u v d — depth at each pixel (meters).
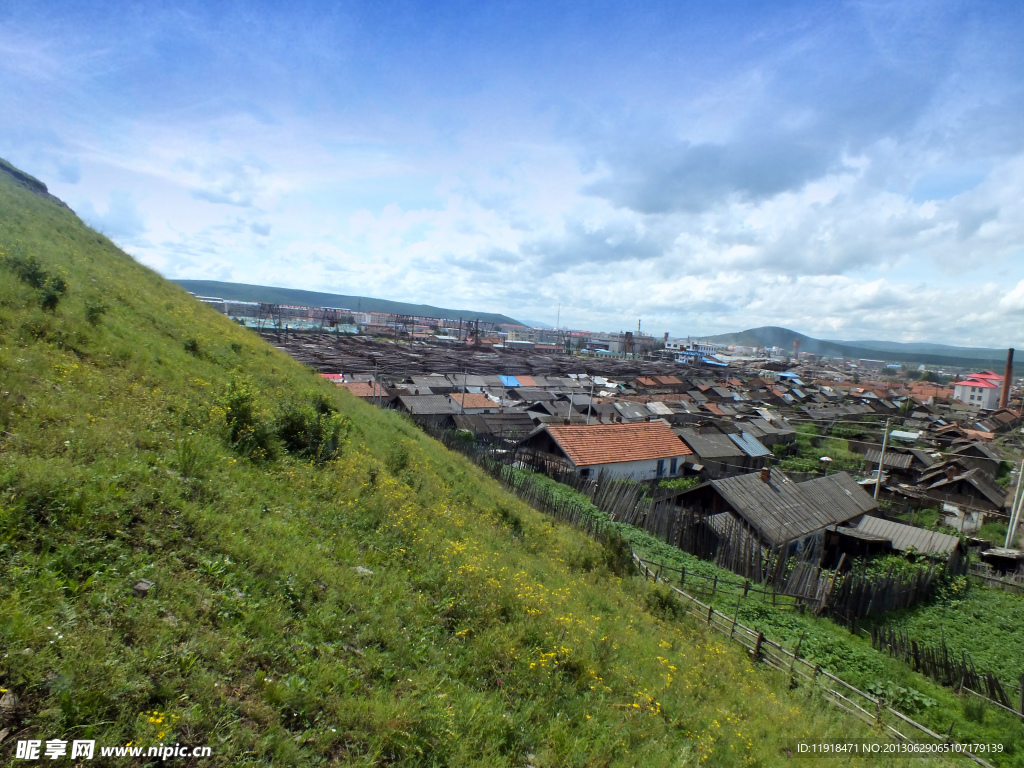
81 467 6.39
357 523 9.34
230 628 5.23
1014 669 16.23
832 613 17.92
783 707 9.63
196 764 3.88
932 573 21.62
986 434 68.19
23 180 42.69
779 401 92.88
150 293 21.78
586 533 20.09
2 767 3.26
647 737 6.60
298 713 4.73
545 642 7.81
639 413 60.84
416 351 109.31
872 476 46.34
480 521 13.66
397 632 6.55
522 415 50.34
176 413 9.84
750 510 23.86
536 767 5.43
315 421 12.27
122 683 4.08
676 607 13.59
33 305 11.00
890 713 11.09
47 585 4.62
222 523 6.84
